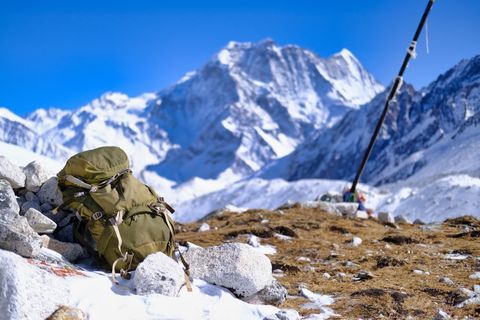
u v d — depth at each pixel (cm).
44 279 688
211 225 1830
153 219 894
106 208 880
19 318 639
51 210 965
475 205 14425
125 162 938
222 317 786
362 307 885
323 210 2077
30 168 1011
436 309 894
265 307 853
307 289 1004
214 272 881
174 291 798
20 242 788
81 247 932
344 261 1248
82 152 936
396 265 1199
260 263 902
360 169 2364
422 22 2327
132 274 852
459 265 1202
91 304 733
